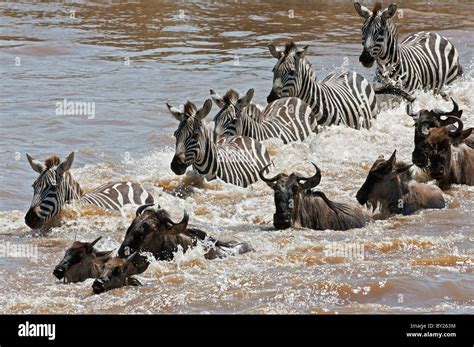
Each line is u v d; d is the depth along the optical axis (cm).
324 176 1797
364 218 1527
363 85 2172
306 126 1998
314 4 4006
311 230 1480
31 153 1981
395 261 1334
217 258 1325
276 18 3675
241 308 1173
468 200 1642
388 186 1562
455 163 1709
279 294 1209
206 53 3059
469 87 2483
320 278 1261
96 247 1387
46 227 1500
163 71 2800
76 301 1185
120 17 3678
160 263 1287
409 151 1966
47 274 1293
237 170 1761
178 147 1692
